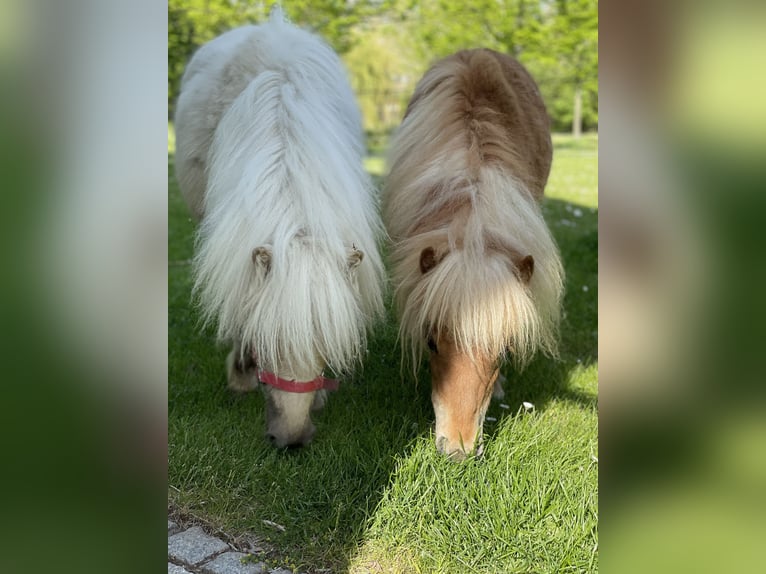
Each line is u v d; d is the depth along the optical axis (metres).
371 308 1.42
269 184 1.34
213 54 1.96
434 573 1.25
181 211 3.61
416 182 1.58
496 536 1.30
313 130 1.44
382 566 1.27
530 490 1.39
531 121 1.94
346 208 1.38
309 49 1.71
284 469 1.47
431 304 1.31
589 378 1.98
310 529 1.34
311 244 1.25
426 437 1.55
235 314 1.34
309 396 1.34
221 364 1.96
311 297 1.21
